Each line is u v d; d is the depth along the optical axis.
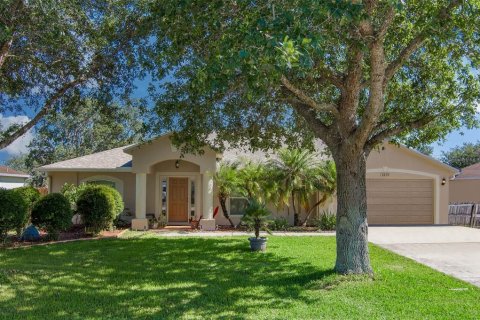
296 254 12.62
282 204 19.81
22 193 16.41
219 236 16.94
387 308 7.32
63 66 12.22
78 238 15.97
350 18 5.71
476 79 10.03
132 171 19.80
